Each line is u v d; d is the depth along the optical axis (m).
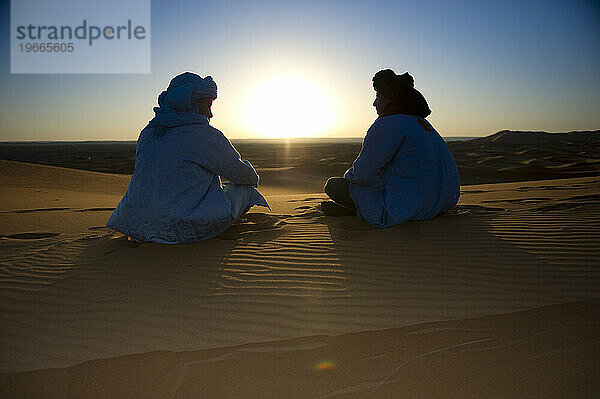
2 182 18.00
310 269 3.70
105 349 2.56
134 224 4.30
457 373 2.20
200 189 4.36
